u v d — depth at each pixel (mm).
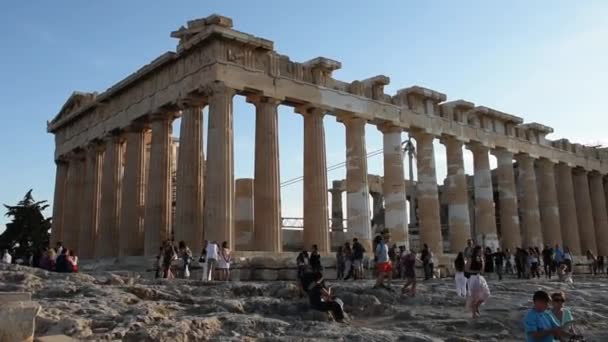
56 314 15672
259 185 36781
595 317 20781
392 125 45250
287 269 34906
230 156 34844
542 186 58812
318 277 19906
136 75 41594
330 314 19391
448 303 23125
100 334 14430
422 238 46281
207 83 35656
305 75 40781
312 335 15867
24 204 75625
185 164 36688
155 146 40000
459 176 49250
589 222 62406
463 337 16844
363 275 37625
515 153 55469
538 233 55281
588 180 66000
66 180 53906
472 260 20172
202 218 37062
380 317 20859
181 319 15953
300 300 20844
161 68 39969
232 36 35969
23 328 11789
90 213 47156
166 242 30578
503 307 22141
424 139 47719
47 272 23125
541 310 10328
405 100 46875
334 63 41250
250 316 17422
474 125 51906
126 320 15805
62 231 51719
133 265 36969
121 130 44438
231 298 21328
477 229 51375
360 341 15250
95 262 41094
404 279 35125
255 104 38281
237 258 33250
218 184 34062
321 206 39500
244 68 36719
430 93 47531
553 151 59719
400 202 44219
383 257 25234
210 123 35094
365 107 43375
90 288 20016
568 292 26375
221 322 16562
